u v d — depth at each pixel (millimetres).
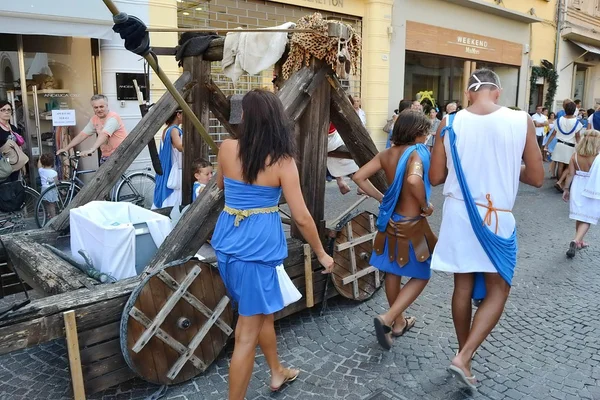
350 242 3893
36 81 7016
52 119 6922
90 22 6641
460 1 12852
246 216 2387
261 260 2373
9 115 6238
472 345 2752
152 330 2688
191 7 8133
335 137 5938
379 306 4016
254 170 2324
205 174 4414
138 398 2803
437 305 4102
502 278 2756
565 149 9375
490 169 2664
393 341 3477
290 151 2363
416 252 3068
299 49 3418
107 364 2656
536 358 3279
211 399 2793
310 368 3127
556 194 9172
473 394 2863
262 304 2395
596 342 3506
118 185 6770
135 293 2637
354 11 10609
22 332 2367
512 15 14812
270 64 3660
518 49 15922
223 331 3053
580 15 18562
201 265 2900
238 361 2436
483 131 2656
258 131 2316
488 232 2668
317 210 3703
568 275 4875
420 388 2926
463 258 2736
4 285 3559
